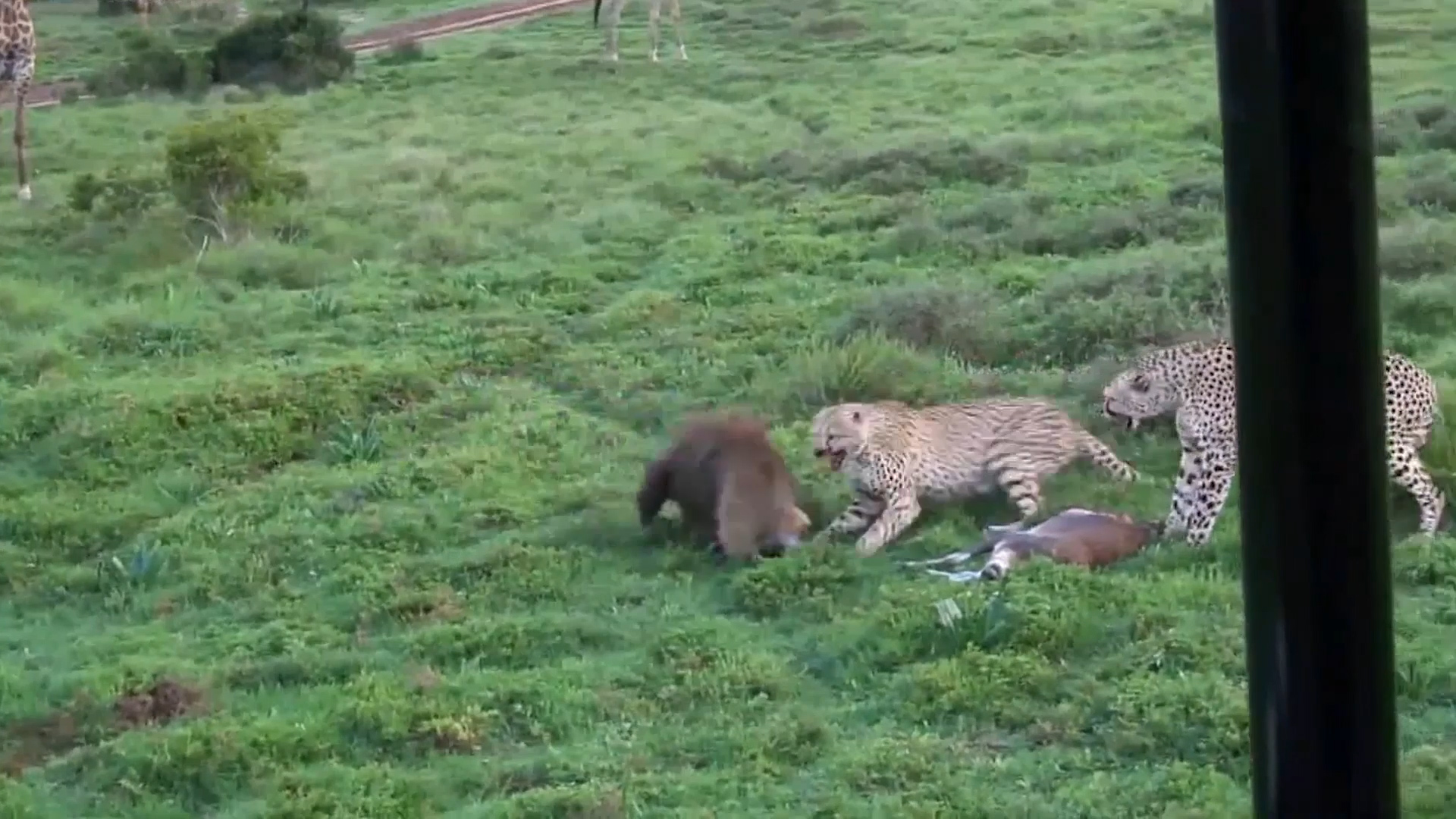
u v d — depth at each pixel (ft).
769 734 24.36
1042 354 42.16
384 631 29.53
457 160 68.74
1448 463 32.30
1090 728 24.13
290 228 57.72
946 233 53.01
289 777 23.91
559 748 24.73
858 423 31.71
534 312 48.21
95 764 24.81
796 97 79.36
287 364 44.01
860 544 31.42
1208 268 45.03
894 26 96.63
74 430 38.99
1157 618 26.84
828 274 50.65
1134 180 58.65
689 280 50.52
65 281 53.78
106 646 29.37
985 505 33.24
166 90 91.61
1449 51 78.59
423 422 39.58
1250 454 14.40
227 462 38.11
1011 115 72.43
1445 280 43.70
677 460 32.68
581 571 31.30
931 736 24.27
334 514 34.55
